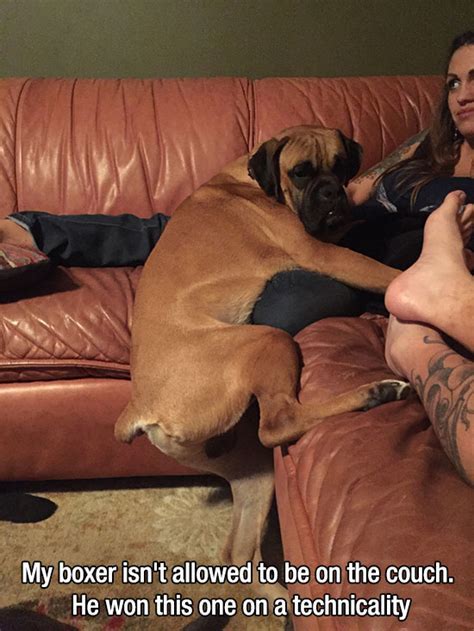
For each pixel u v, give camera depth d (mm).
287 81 2521
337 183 1783
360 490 917
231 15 2902
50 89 2451
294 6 2904
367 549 809
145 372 1534
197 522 1768
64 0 2812
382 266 1677
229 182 2037
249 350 1423
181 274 1690
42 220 2051
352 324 1517
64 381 1811
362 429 1081
